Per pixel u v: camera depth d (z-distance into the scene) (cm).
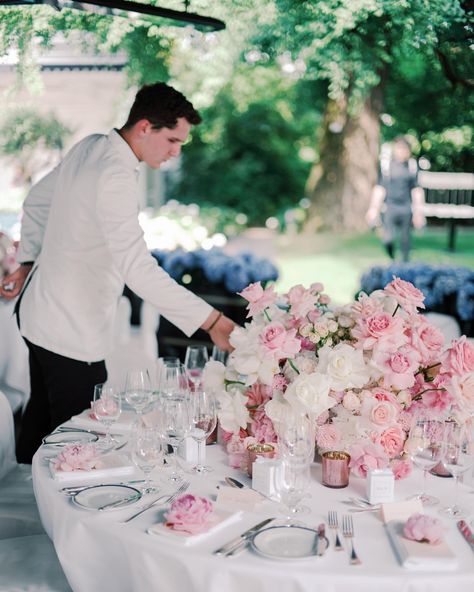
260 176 1750
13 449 307
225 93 1595
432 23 430
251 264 531
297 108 1700
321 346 218
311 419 207
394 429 205
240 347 220
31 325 316
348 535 175
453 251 1145
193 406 211
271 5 448
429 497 201
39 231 337
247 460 213
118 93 730
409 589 157
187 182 1739
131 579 175
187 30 475
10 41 439
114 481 210
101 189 294
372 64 486
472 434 199
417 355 207
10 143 689
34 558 227
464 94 511
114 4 324
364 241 1273
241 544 170
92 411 264
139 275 287
